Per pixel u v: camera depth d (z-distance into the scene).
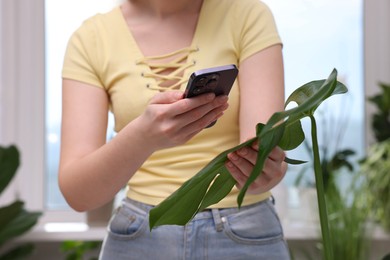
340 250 1.90
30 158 2.32
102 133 1.02
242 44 0.98
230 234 0.91
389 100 2.02
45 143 2.33
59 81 2.34
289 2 2.25
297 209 2.20
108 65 1.01
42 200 2.31
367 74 2.28
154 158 0.96
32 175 2.32
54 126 2.34
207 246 0.91
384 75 2.29
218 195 0.65
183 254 0.91
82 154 0.97
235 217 0.92
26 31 2.32
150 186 0.96
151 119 0.77
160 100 0.77
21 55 2.32
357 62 2.28
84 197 0.91
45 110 2.33
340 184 2.16
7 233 1.87
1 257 1.94
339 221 1.92
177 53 0.99
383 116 2.06
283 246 0.97
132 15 1.05
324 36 2.26
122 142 0.82
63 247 2.07
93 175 0.88
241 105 0.95
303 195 2.04
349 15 2.27
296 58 2.25
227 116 0.95
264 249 0.93
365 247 1.96
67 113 1.01
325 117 2.22
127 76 0.99
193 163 0.94
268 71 0.95
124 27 1.03
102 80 1.03
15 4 2.31
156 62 0.99
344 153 2.02
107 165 0.85
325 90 0.51
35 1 2.32
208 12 1.00
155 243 0.93
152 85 0.97
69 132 1.00
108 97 1.05
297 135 0.61
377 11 2.28
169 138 0.77
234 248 0.91
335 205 1.94
